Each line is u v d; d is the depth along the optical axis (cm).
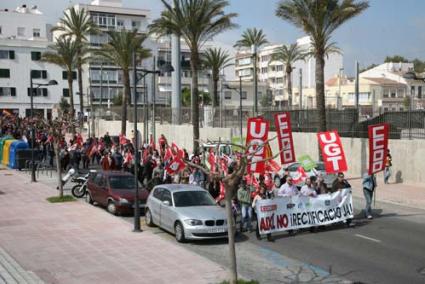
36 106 8662
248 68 11619
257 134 2053
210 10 3169
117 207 2000
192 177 2184
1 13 9362
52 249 1436
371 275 1212
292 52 6856
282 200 1647
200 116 4444
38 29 9662
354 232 1706
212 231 1525
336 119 3388
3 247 1459
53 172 3406
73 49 5903
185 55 9756
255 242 1584
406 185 2767
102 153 3469
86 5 9106
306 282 1162
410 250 1455
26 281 1129
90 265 1271
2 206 2153
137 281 1136
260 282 1160
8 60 8444
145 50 4788
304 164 2188
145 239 1563
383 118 3062
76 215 1953
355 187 2753
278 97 10900
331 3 2881
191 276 1169
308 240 1599
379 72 10044
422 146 2770
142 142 4581
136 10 9569
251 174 1884
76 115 7625
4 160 3897
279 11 2959
